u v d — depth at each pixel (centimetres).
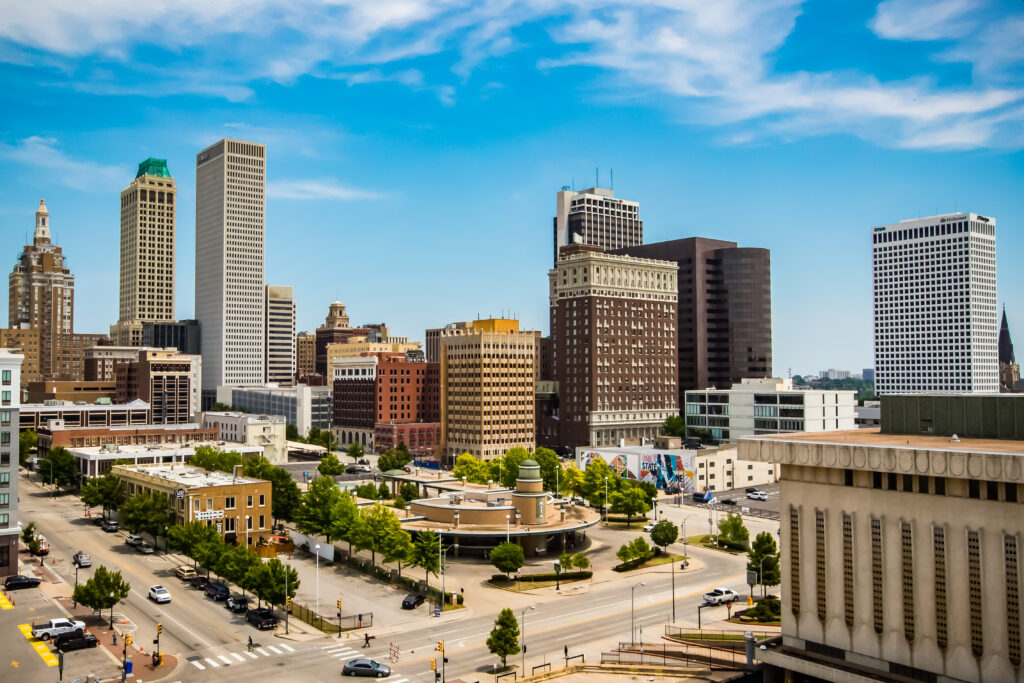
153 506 14500
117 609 11125
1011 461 6706
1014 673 6775
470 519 14988
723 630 10388
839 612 7962
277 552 14862
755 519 18150
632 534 16812
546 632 10531
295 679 8719
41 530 15825
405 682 8644
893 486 7612
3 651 9369
